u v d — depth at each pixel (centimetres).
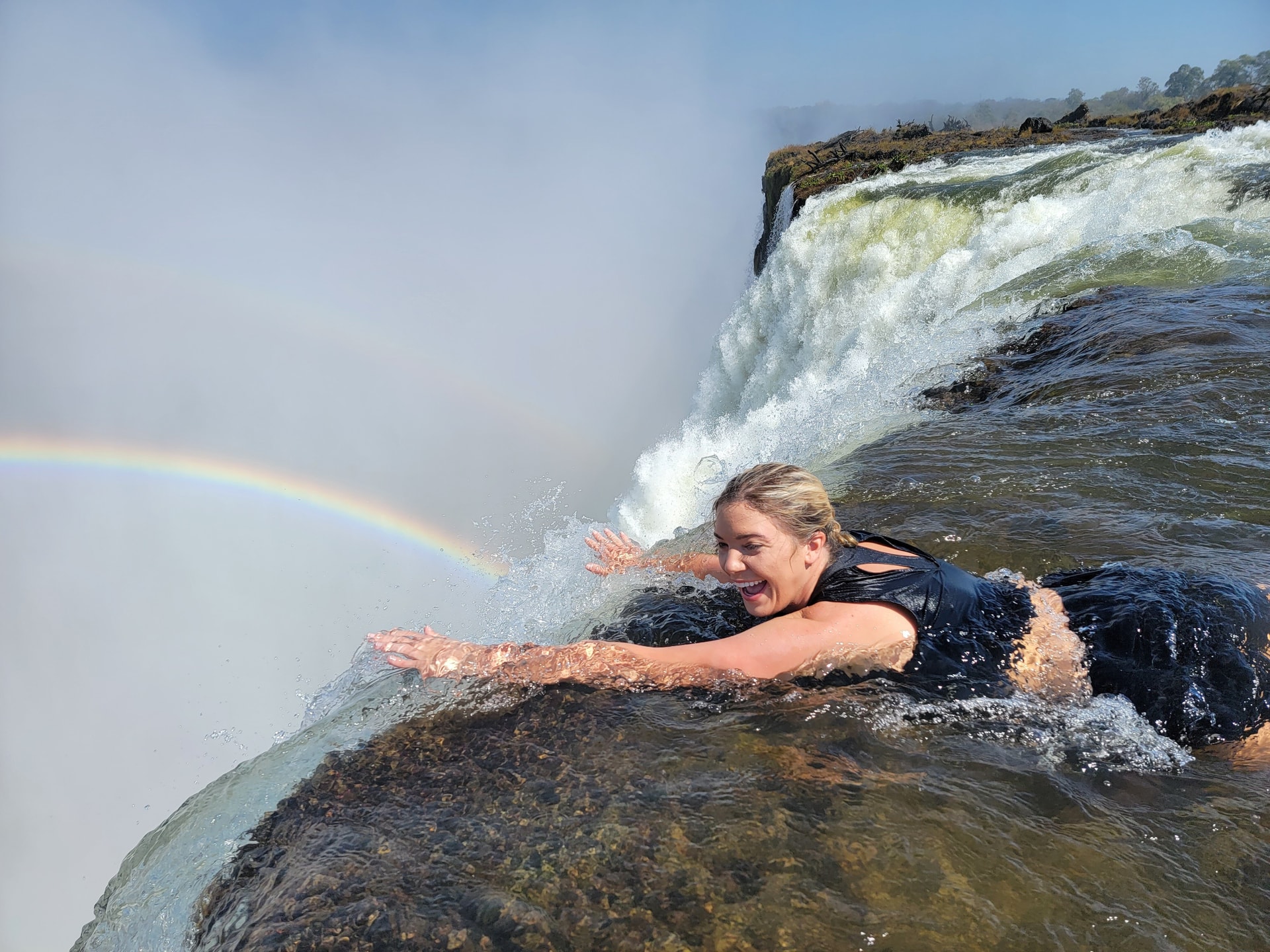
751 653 254
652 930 168
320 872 198
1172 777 208
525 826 205
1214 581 263
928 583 253
